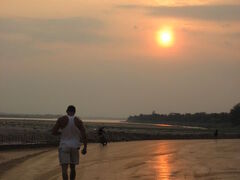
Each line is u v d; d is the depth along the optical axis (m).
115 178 19.94
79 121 14.99
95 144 56.41
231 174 21.55
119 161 29.30
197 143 58.59
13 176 20.30
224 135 103.88
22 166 25.03
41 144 46.75
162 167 25.08
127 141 68.50
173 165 26.30
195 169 23.92
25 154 35.12
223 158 32.00
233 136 99.94
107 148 46.22
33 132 87.31
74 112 15.20
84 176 20.67
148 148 45.97
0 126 138.88
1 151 39.19
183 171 22.92
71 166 15.18
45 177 19.92
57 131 15.01
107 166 25.72
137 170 23.42
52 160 29.22
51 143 48.47
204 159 31.00
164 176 20.72
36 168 23.88
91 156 34.12
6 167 24.48
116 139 73.38
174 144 55.44
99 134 52.91
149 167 25.08
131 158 31.95
